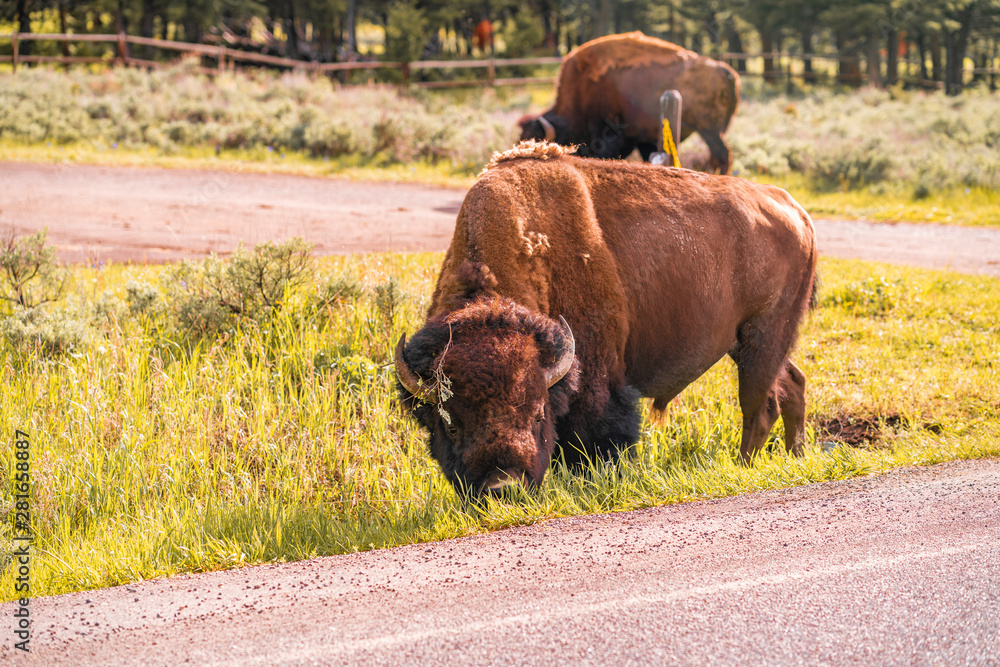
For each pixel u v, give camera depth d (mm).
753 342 18578
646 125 50875
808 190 58250
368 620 10266
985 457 16078
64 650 9805
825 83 153250
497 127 68000
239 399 21078
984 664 8984
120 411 20172
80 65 109000
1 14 138375
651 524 13148
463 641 9633
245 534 14633
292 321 24188
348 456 19625
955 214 51188
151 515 16656
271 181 56938
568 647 9430
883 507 13273
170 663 9414
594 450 15586
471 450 12648
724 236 17312
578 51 50156
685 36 186125
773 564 11375
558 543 12453
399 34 133375
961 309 29766
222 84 89750
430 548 12781
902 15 135125
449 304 14391
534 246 15188
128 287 25016
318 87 92688
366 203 50094
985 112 84438
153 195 49625
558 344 13445
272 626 10250
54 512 17094
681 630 9750
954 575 10883
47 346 22469
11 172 54406
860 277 33375
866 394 23062
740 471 16094
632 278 16297
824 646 9375
